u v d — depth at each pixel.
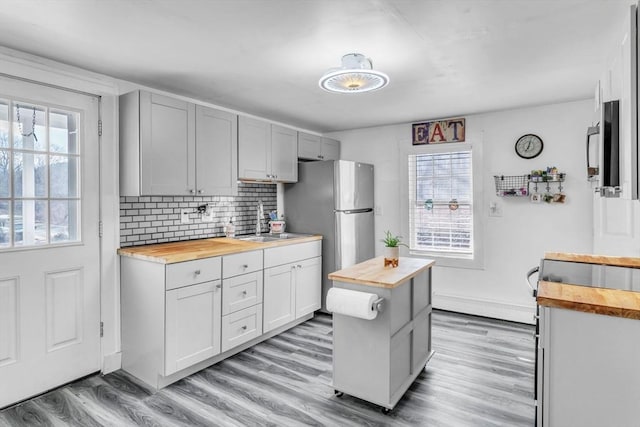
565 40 2.15
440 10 1.81
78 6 1.75
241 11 1.80
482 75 2.74
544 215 3.62
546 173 3.54
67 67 2.49
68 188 2.53
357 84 2.30
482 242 3.93
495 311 3.86
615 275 1.90
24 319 2.32
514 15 1.86
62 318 2.49
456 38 2.12
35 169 2.37
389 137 4.47
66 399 2.34
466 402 2.31
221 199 3.69
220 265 2.79
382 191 4.54
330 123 4.37
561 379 1.49
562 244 3.55
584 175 3.44
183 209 3.32
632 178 1.30
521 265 3.74
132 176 2.66
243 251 2.99
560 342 1.49
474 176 3.95
